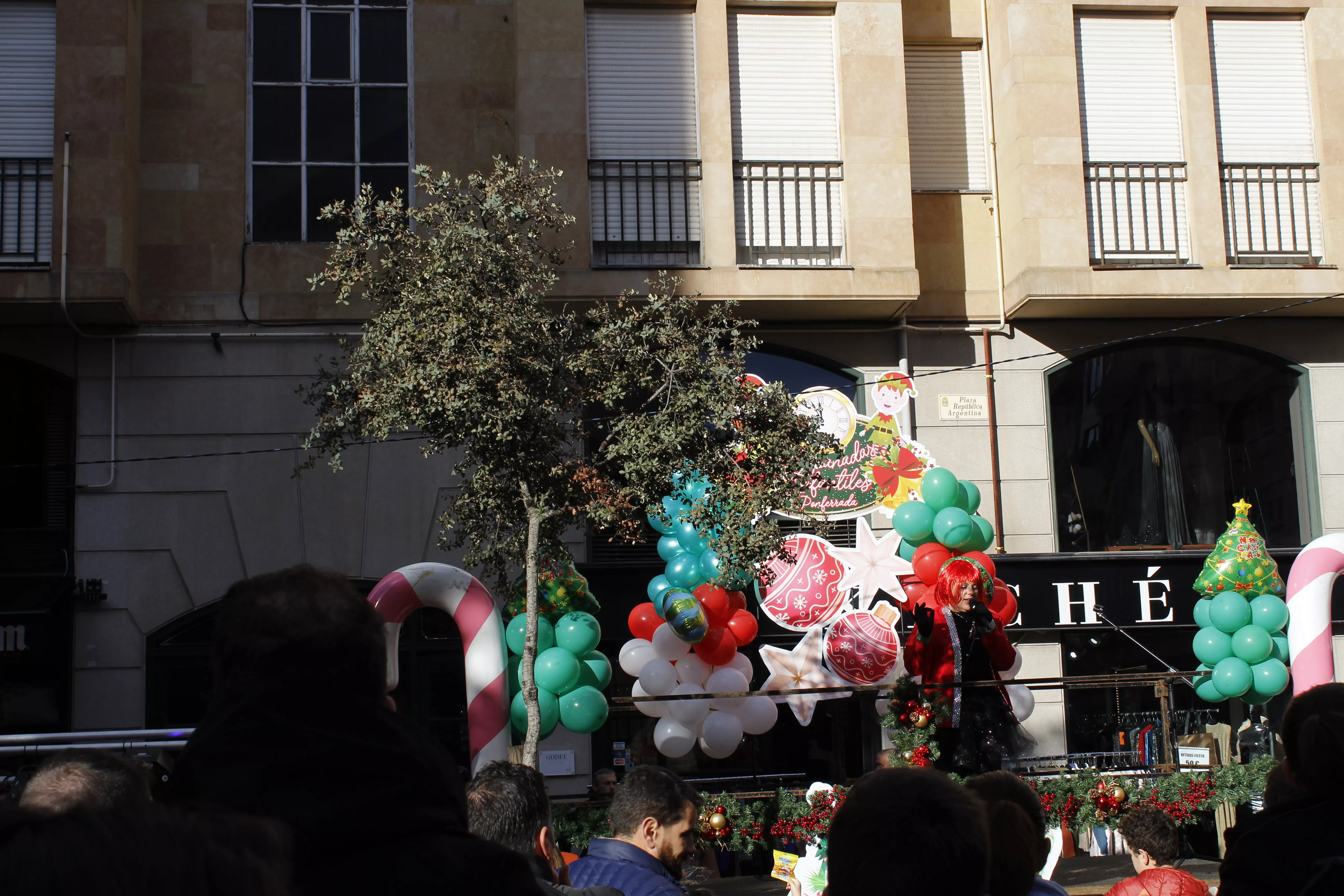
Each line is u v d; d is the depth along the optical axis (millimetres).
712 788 10242
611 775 8938
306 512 12070
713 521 8602
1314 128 13305
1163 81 13250
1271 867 2939
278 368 12242
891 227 12547
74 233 11531
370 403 8188
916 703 8250
